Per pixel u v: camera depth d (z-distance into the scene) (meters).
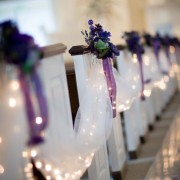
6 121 2.99
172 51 9.62
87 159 3.52
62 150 3.12
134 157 5.70
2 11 11.33
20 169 3.12
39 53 2.79
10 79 2.76
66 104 3.53
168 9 12.39
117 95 4.37
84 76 3.86
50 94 3.15
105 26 10.08
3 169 3.14
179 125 7.22
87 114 3.68
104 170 4.30
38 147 2.93
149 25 12.05
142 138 6.45
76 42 10.62
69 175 3.25
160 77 7.52
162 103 8.57
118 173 4.82
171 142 6.25
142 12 11.70
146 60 6.50
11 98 2.85
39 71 2.91
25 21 11.30
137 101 6.26
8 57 2.64
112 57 4.04
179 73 10.88
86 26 10.31
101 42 3.96
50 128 3.02
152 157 5.66
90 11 10.21
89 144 3.49
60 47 3.42
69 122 3.55
